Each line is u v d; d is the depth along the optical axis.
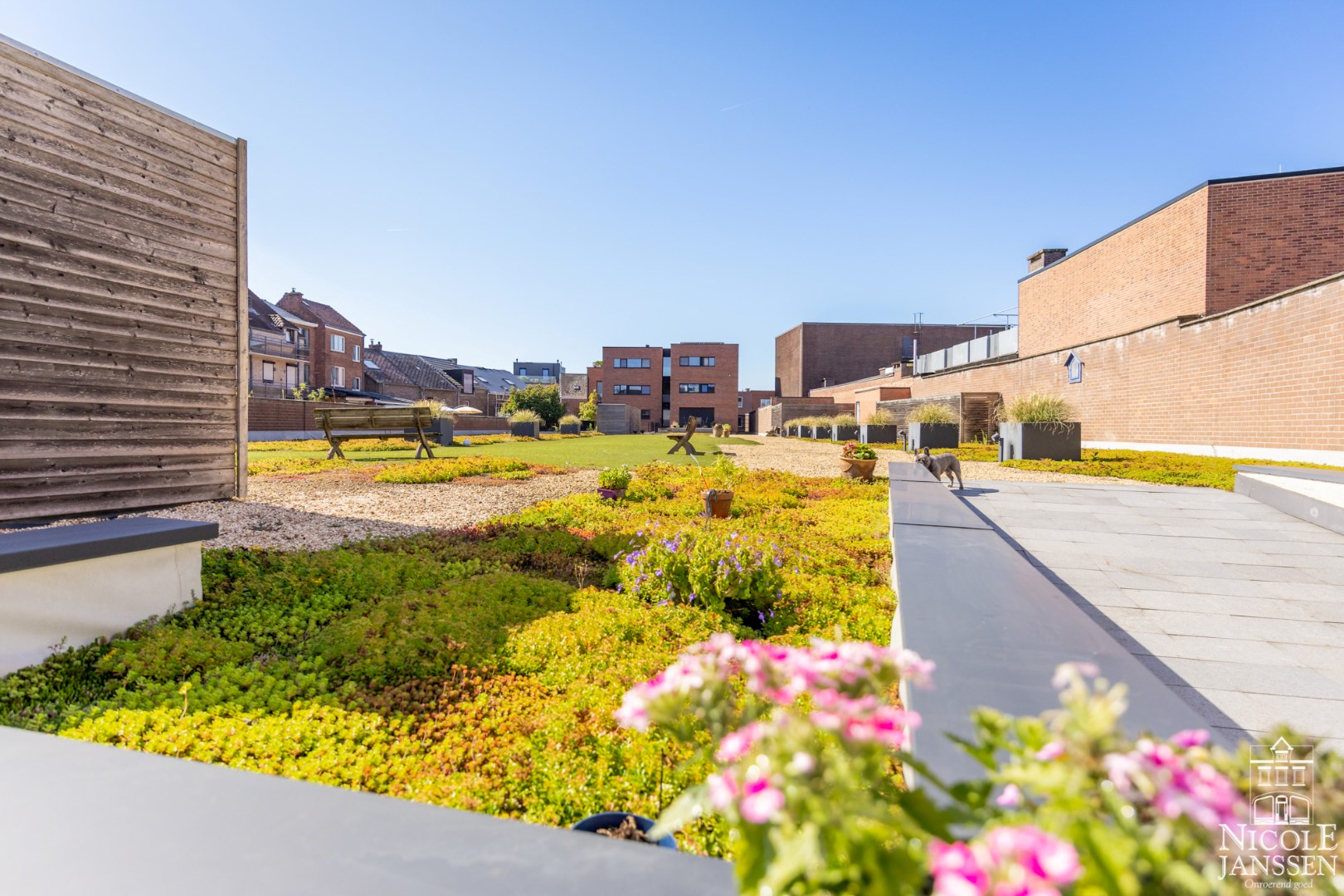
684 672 0.96
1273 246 14.19
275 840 1.17
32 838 1.17
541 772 2.15
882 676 0.92
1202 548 4.75
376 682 2.81
